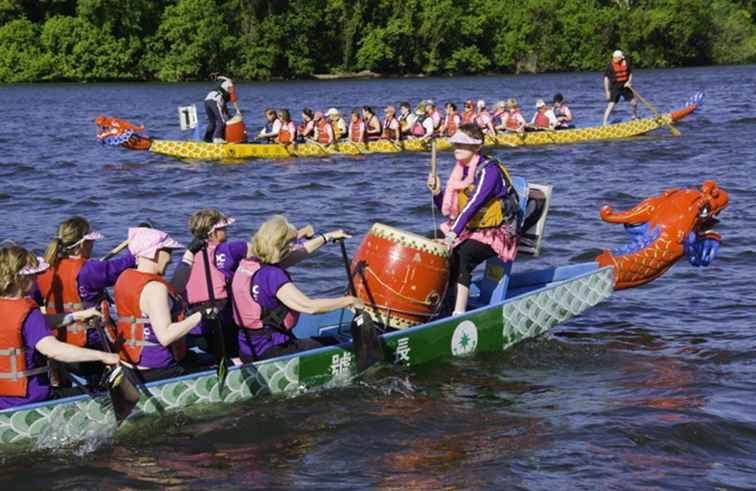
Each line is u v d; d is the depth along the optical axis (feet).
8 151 85.20
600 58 259.60
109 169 71.77
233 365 24.53
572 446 21.43
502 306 28.02
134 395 21.12
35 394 21.47
